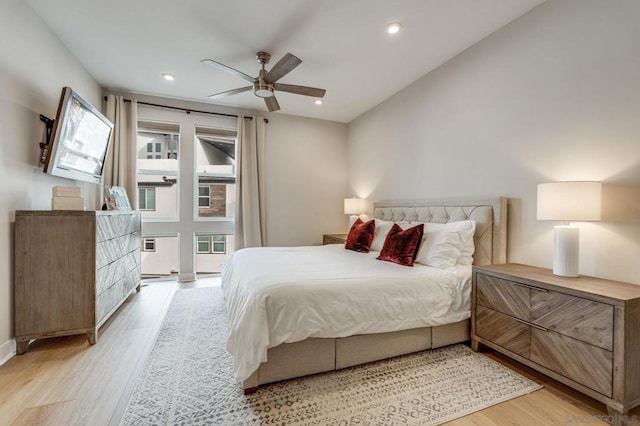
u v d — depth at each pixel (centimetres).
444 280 223
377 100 425
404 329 205
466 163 291
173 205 454
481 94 274
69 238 227
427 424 146
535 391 173
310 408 157
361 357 197
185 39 276
